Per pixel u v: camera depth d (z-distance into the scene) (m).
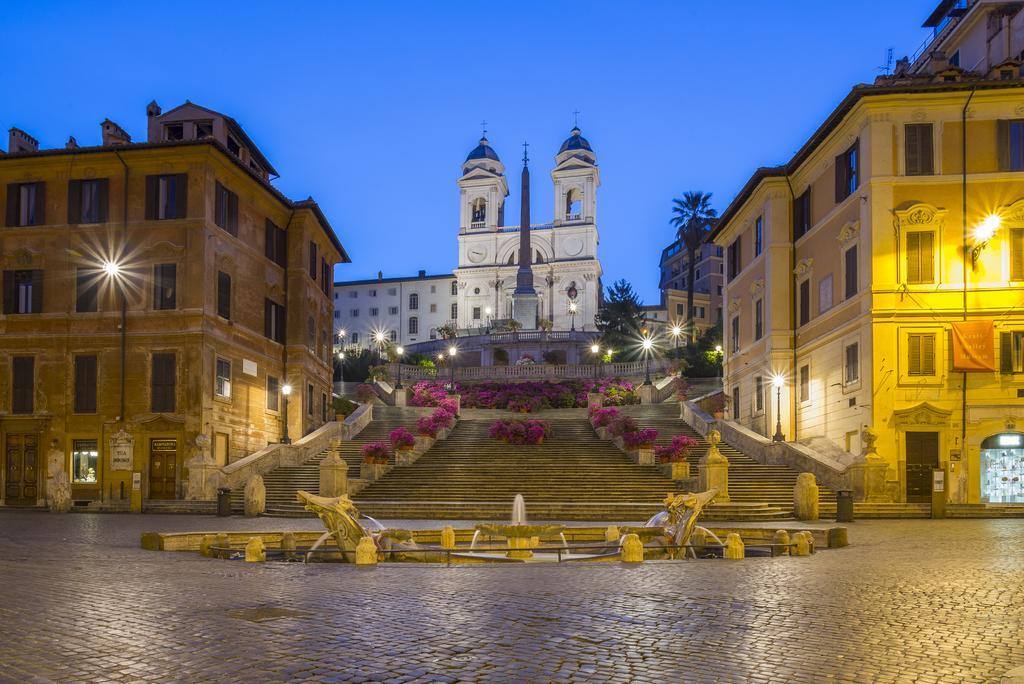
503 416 55.78
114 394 38.34
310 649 8.81
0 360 39.12
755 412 45.56
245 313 42.72
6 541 21.48
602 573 15.09
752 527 23.73
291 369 47.16
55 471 34.94
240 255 42.31
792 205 43.31
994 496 32.75
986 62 43.00
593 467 36.31
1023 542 20.84
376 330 132.38
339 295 134.75
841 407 36.44
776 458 35.94
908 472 33.06
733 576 14.55
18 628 9.78
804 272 41.47
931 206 33.75
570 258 125.50
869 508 29.72
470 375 73.94
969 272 33.53
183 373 37.94
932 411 32.94
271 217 46.31
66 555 18.06
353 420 46.69
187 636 9.40
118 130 42.62
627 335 89.12
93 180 39.75
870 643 9.16
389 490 34.88
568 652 8.71
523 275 110.38
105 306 39.03
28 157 39.50
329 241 53.78
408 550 17.69
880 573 14.88
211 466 34.72
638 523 27.42
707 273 119.56
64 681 7.57
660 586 13.31
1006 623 10.27
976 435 32.91
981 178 33.78
